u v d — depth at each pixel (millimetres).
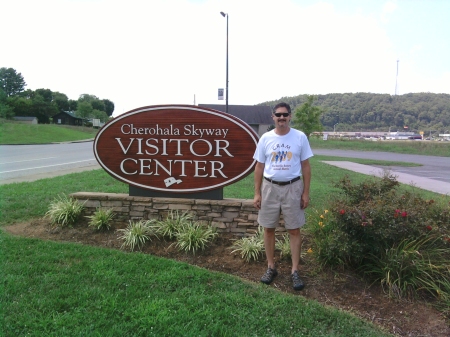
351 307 3143
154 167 4883
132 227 4539
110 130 4934
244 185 8953
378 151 28531
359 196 4363
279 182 3404
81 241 4523
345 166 15102
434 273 3328
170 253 4188
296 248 3523
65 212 4883
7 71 88625
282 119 3336
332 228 3748
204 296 3119
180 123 4766
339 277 3549
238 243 4289
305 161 3465
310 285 3482
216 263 3963
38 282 3283
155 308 2873
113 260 3811
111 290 3166
